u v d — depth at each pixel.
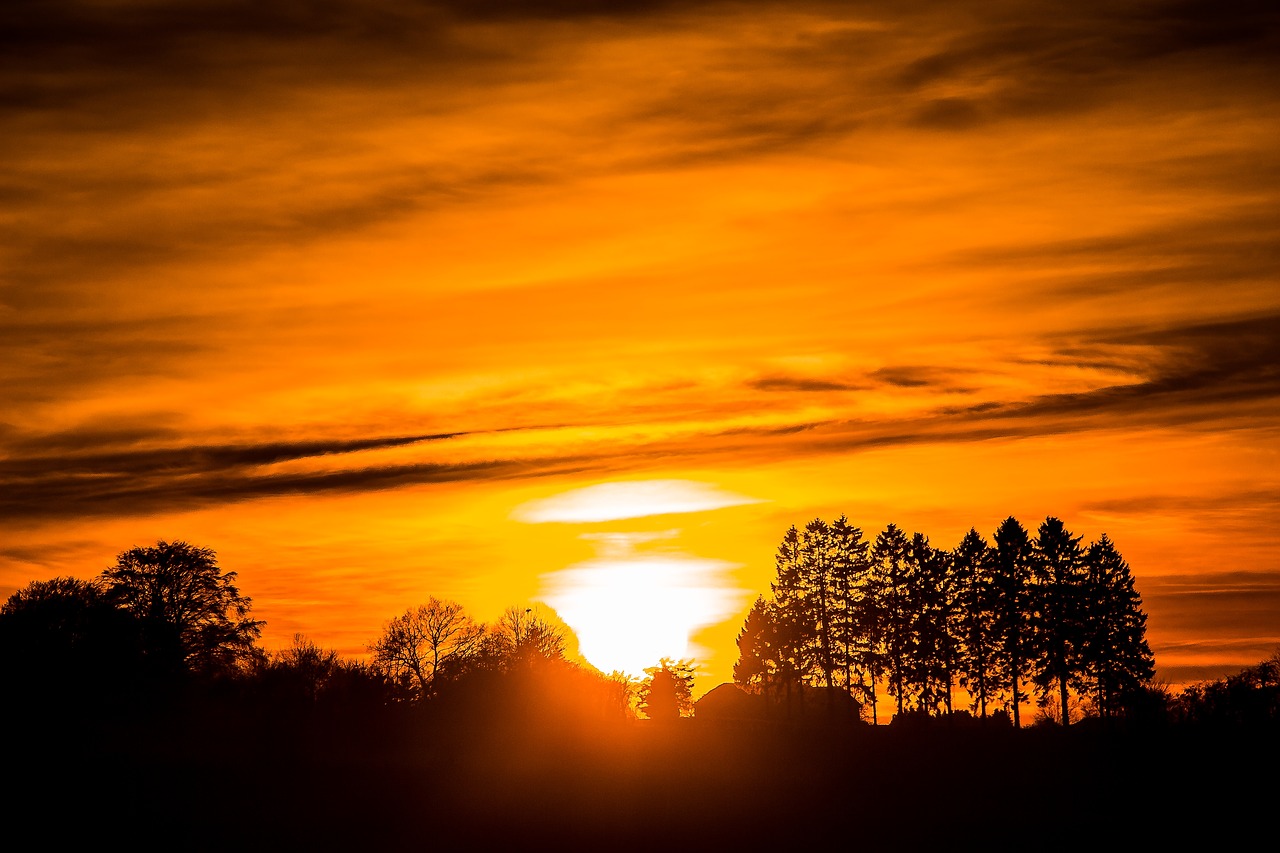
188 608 92.75
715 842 62.50
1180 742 75.38
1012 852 61.12
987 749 85.38
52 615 83.38
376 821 63.62
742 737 91.12
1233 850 61.50
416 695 92.12
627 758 78.00
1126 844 62.66
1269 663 89.88
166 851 58.50
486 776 71.50
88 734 75.25
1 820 60.66
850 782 75.12
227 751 75.12
